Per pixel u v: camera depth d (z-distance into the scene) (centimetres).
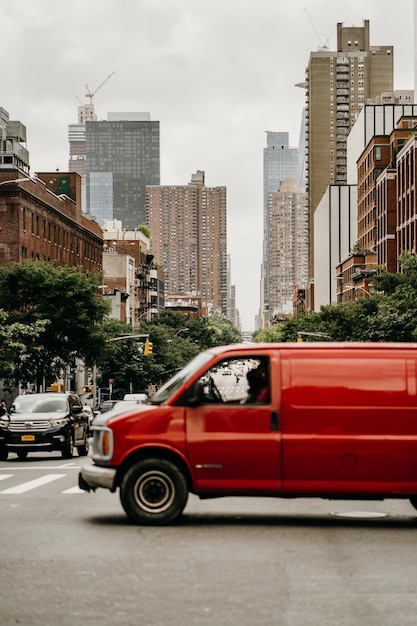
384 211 10306
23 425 2881
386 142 11738
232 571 953
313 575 933
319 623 744
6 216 7388
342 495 1270
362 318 6325
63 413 2994
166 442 1266
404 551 1073
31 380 5712
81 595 845
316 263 19362
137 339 8819
